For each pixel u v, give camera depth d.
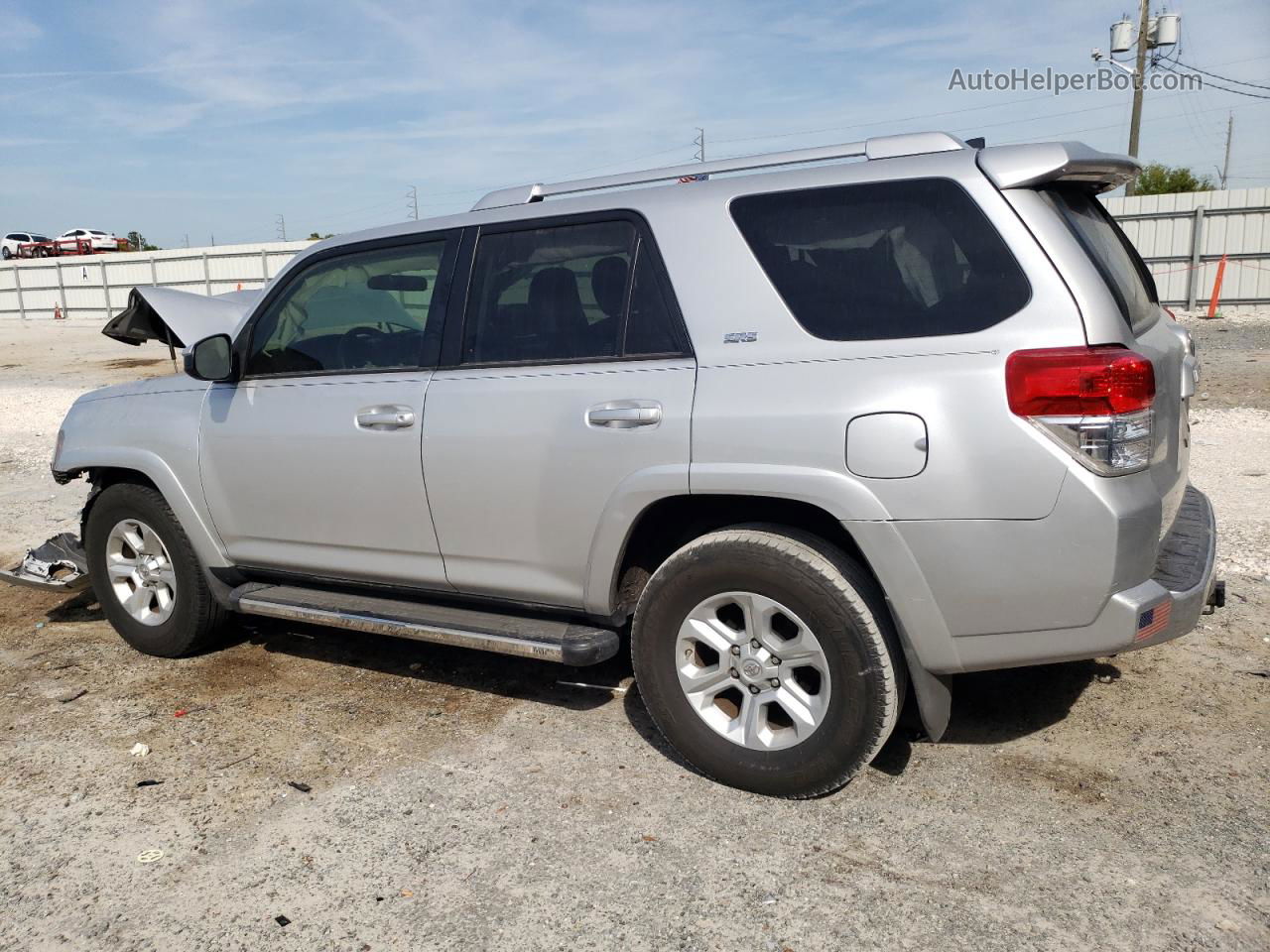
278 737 3.83
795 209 3.18
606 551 3.39
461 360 3.72
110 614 4.81
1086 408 2.71
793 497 3.01
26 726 4.00
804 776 3.12
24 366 22.67
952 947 2.48
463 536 3.71
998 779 3.28
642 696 3.39
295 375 4.15
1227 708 3.69
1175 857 2.81
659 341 3.32
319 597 4.19
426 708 4.05
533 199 3.81
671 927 2.61
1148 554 2.83
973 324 2.85
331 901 2.77
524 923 2.64
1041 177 2.86
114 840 3.12
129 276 38.94
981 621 2.88
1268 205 22.44
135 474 4.78
